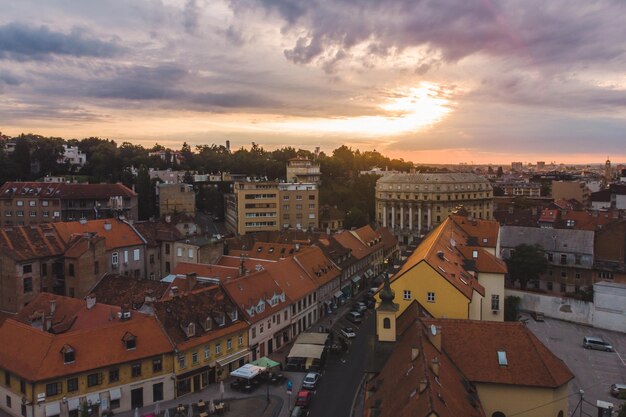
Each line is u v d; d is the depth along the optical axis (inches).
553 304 3934.5
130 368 2541.8
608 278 4419.3
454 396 1590.8
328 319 4111.7
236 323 3041.3
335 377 2898.6
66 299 3038.9
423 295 2529.5
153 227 4658.0
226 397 2669.8
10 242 3619.6
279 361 3193.9
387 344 2191.2
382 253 6259.8
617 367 3019.2
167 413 2320.4
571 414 2418.8
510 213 6594.5
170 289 3262.8
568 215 5944.9
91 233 3914.9
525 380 1877.5
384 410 1627.7
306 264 4185.5
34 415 2310.5
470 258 3228.3
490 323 2041.1
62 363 2384.4
